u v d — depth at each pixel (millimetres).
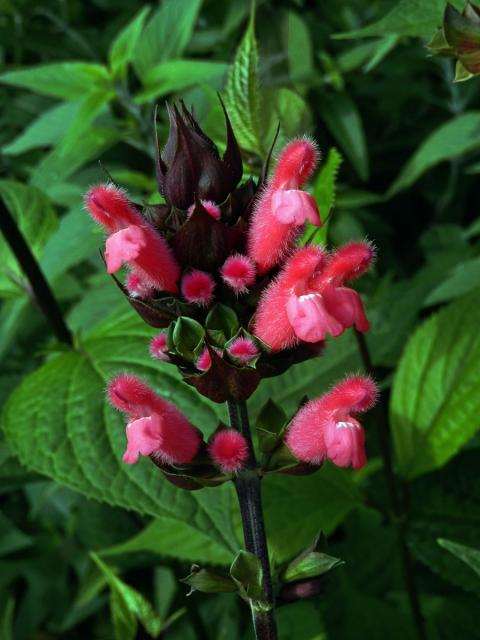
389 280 635
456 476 499
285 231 312
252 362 307
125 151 772
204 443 326
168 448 320
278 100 436
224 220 316
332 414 316
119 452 410
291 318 301
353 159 692
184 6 635
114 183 313
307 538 462
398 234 806
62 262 554
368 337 506
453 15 334
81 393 427
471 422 474
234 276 304
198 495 392
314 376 472
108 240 303
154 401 318
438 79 833
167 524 473
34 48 849
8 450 506
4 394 695
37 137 657
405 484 484
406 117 804
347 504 474
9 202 520
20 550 713
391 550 578
